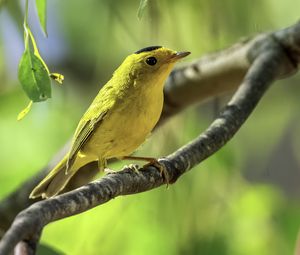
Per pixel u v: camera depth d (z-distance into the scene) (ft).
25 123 46.55
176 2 41.50
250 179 55.21
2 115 46.62
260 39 37.73
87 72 50.90
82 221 40.70
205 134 29.94
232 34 42.32
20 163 45.85
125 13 45.01
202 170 40.86
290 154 59.72
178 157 28.58
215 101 40.73
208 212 40.70
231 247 40.57
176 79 39.01
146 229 40.93
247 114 32.17
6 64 46.34
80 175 39.93
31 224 20.65
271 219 41.86
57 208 22.34
